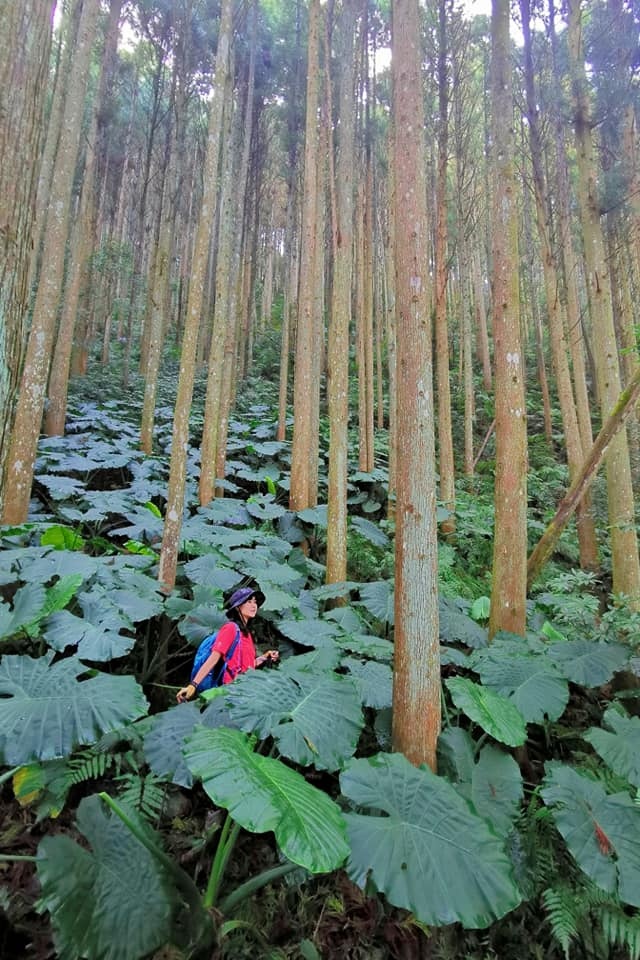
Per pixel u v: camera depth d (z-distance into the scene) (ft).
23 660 9.00
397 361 9.45
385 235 47.39
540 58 28.68
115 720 7.54
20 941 6.51
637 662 12.05
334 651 12.07
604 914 7.77
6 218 6.51
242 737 7.68
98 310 50.72
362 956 7.38
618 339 41.93
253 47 39.65
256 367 56.44
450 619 14.62
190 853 8.04
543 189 28.27
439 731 9.48
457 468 41.81
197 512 23.38
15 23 6.58
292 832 5.56
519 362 13.98
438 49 28.84
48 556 13.48
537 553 16.35
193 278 17.38
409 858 6.25
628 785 9.98
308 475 25.44
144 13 44.47
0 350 6.60
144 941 5.84
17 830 7.79
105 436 31.76
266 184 66.85
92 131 44.19
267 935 7.34
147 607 12.32
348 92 19.79
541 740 12.07
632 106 26.43
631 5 26.14
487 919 5.88
